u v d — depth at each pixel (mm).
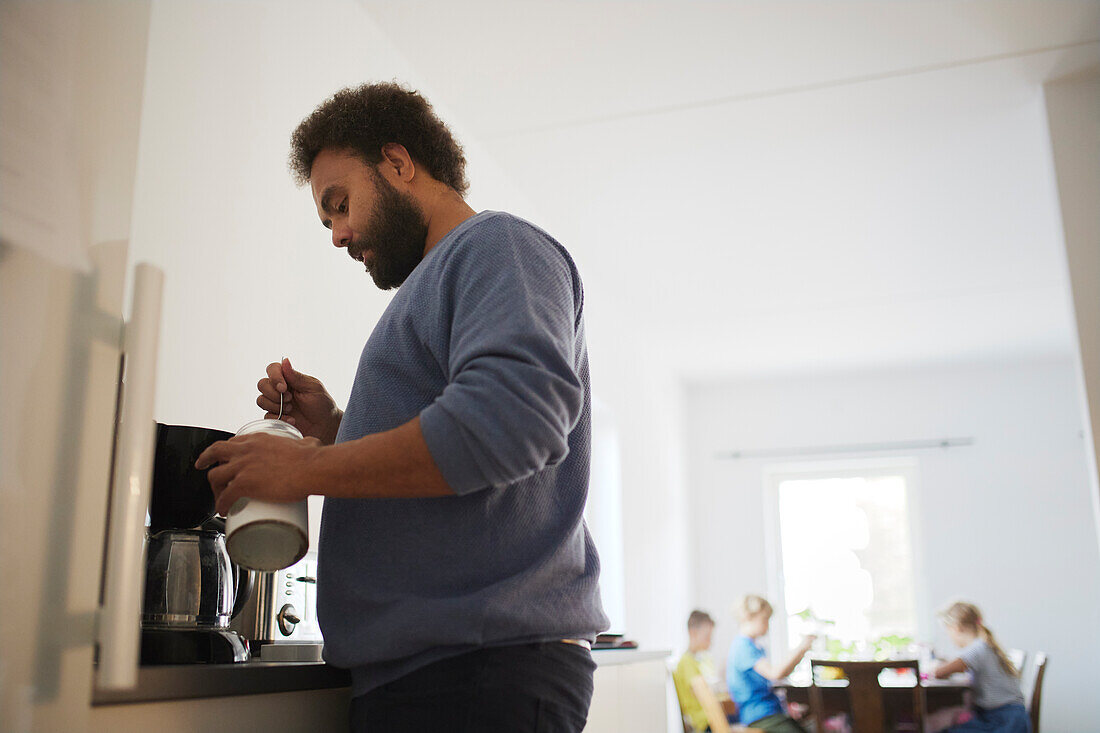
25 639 702
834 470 6578
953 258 4402
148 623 1013
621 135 3281
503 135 3270
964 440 6270
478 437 813
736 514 6594
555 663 916
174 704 792
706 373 6492
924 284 4734
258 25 2076
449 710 866
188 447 1053
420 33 2697
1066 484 6031
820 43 2783
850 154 3432
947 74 2943
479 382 834
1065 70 2914
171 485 1042
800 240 4188
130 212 854
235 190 1937
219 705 838
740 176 3592
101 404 790
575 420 891
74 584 743
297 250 2135
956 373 6387
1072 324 2771
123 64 872
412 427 840
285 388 1263
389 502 942
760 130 3264
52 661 715
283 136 2133
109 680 708
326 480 866
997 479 6156
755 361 6184
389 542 929
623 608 4449
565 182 3621
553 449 855
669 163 3480
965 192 3734
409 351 989
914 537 6293
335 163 1146
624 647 2289
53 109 799
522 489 947
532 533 942
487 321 886
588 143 3334
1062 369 6176
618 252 4293
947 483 6242
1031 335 5613
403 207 1132
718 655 6387
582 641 978
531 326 876
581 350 1053
